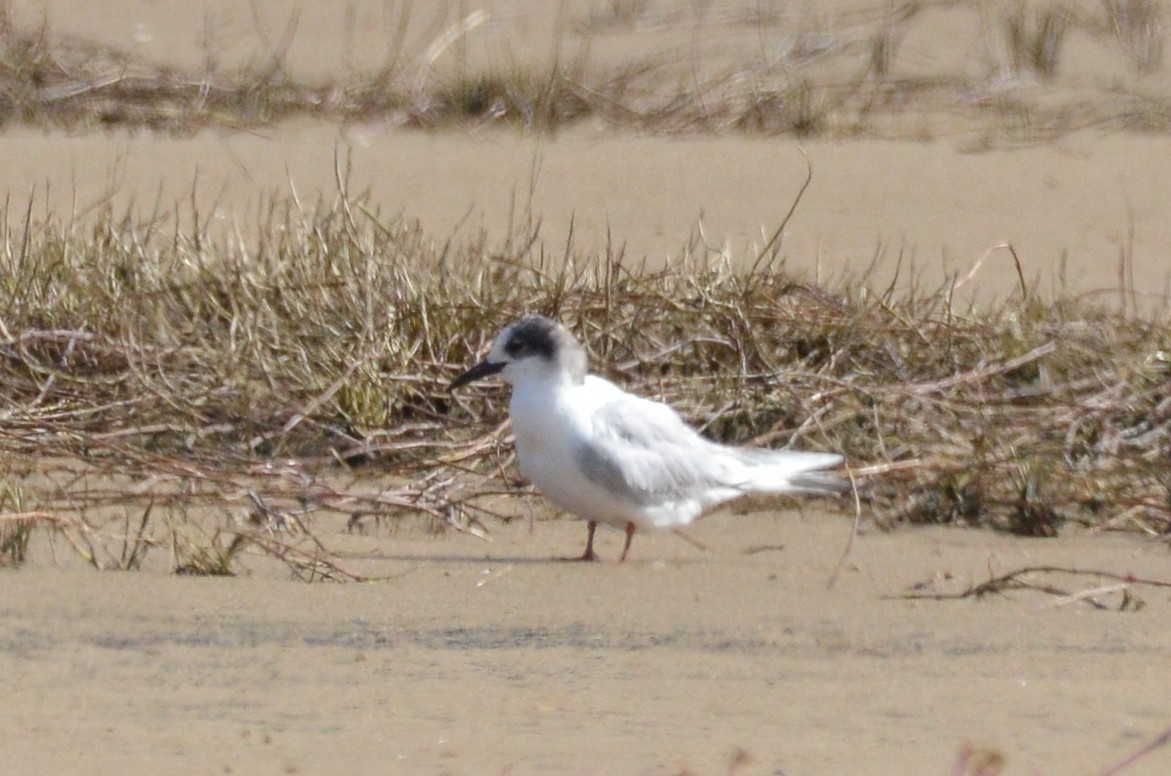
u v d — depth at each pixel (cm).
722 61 2547
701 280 1396
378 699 771
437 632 875
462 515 1123
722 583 986
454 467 1171
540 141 2164
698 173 1966
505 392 1273
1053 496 1144
